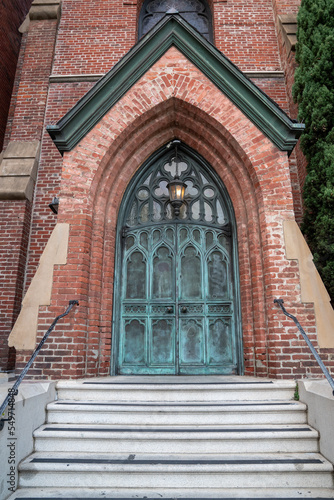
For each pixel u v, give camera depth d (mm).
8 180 7656
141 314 6227
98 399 4426
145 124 6340
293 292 5168
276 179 5652
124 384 4473
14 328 5051
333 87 6207
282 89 8320
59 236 5445
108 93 5973
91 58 8789
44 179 7953
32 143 8133
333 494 3127
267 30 8922
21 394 3615
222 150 6242
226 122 5938
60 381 4594
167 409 4039
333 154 5656
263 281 5543
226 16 9008
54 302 5176
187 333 6156
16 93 9500
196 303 6250
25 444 3514
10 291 7004
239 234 6199
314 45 6418
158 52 6215
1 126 9828
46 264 5328
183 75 6160
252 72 8422
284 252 5348
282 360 4926
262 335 5391
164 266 6477
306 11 6777
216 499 3055
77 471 3312
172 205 6637
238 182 6211
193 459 3467
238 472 3293
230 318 6191
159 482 3281
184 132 6648
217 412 4039
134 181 6785
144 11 9812
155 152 6863
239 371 5848
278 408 4059
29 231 7629
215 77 6059
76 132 5781
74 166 5727
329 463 3350
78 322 5109
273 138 5777
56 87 8586
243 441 3676
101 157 5805
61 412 4109
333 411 3357
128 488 3258
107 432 3766
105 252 6016
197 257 6488
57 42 9008
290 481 3287
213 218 6641
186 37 6207
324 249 5711
